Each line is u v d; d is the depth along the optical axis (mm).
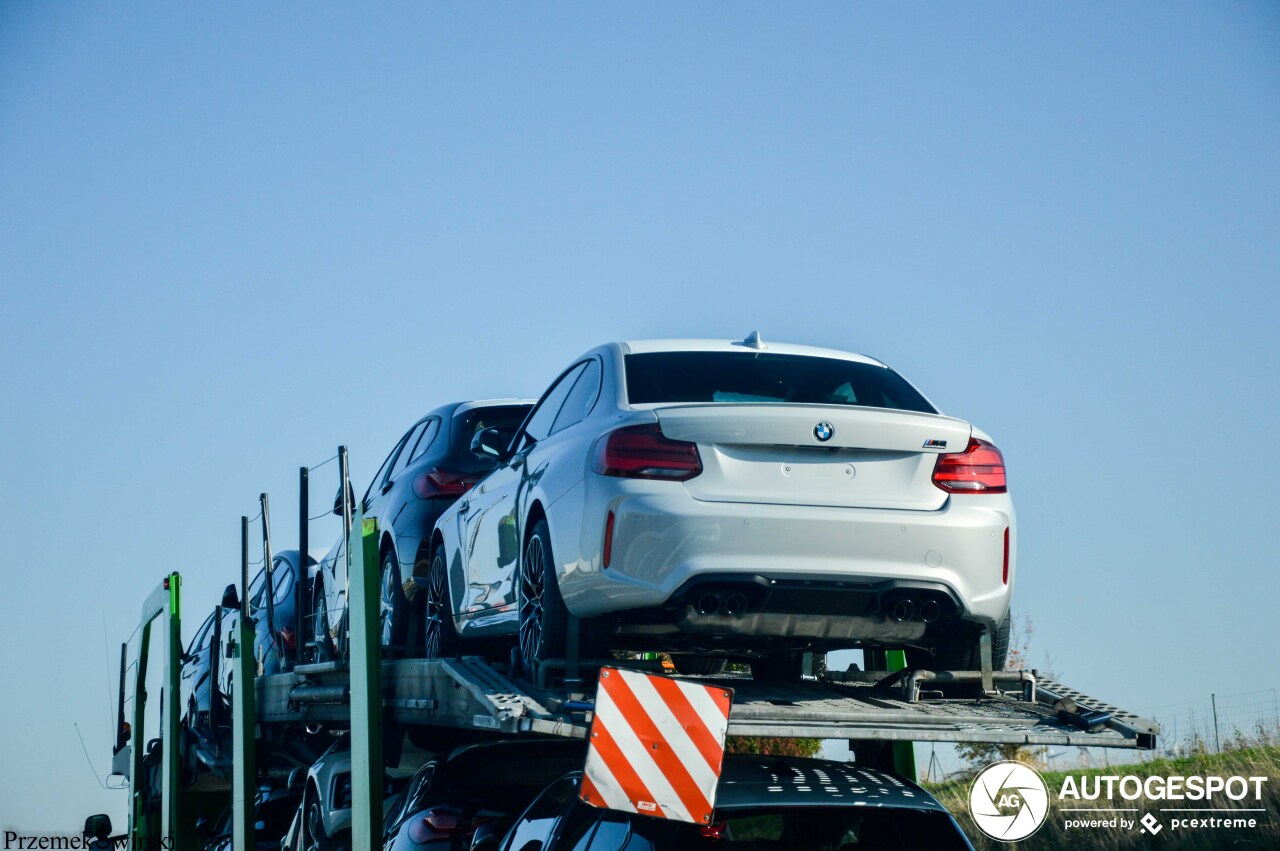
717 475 6168
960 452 6422
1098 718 6059
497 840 6852
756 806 5520
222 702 13875
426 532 9922
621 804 5234
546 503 6930
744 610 6094
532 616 7102
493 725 5781
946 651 6848
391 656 9461
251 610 14242
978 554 6285
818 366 7242
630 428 6301
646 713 5332
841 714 5867
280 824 12117
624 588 6164
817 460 6266
